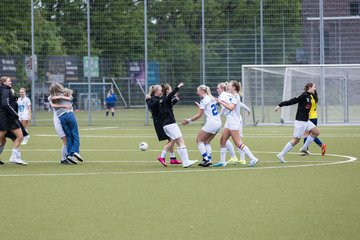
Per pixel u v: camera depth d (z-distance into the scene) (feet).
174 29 195.83
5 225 51.24
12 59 200.75
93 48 198.70
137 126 193.67
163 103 88.63
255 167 86.94
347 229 48.49
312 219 51.93
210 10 194.39
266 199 61.05
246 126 184.34
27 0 200.54
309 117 101.35
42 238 47.01
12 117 92.32
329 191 65.26
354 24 192.13
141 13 196.34
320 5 188.03
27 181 75.25
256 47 193.16
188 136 149.18
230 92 88.28
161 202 60.18
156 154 108.47
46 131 173.88
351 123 184.44
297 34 192.13
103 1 197.67
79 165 92.48
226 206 57.77
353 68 183.93
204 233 47.70
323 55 191.01
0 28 200.85
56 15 200.03
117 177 78.07
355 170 82.33
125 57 197.88
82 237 47.09
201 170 84.43
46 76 201.05
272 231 48.08
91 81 199.93
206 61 195.00
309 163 91.15
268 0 192.54
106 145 127.24
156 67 196.75
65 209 57.36
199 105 89.04
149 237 46.78
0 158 103.81
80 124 202.59
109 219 52.95
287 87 185.78
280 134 152.25
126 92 199.00
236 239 45.85
